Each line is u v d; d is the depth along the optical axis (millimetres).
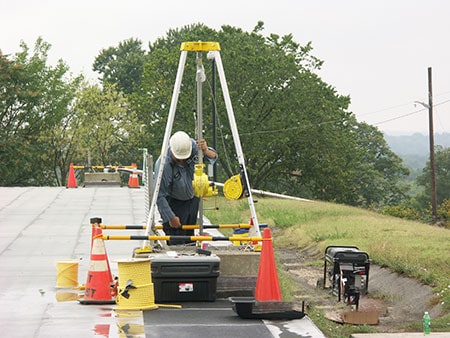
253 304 10562
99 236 11664
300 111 50094
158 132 50906
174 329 9984
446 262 15258
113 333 9789
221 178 51156
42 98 59969
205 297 11484
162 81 53094
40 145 61000
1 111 56000
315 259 18125
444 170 74938
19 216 22828
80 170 64812
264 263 11242
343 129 54312
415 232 19969
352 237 19562
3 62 56531
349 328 10656
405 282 14086
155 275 11266
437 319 11281
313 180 53875
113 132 65375
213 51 12133
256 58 49125
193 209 12742
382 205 70750
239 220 23203
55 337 9656
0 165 52500
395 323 11773
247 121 47594
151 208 12359
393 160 77688
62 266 13055
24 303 11719
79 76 63188
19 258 16156
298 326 10289
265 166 52188
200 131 12203
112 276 13219
